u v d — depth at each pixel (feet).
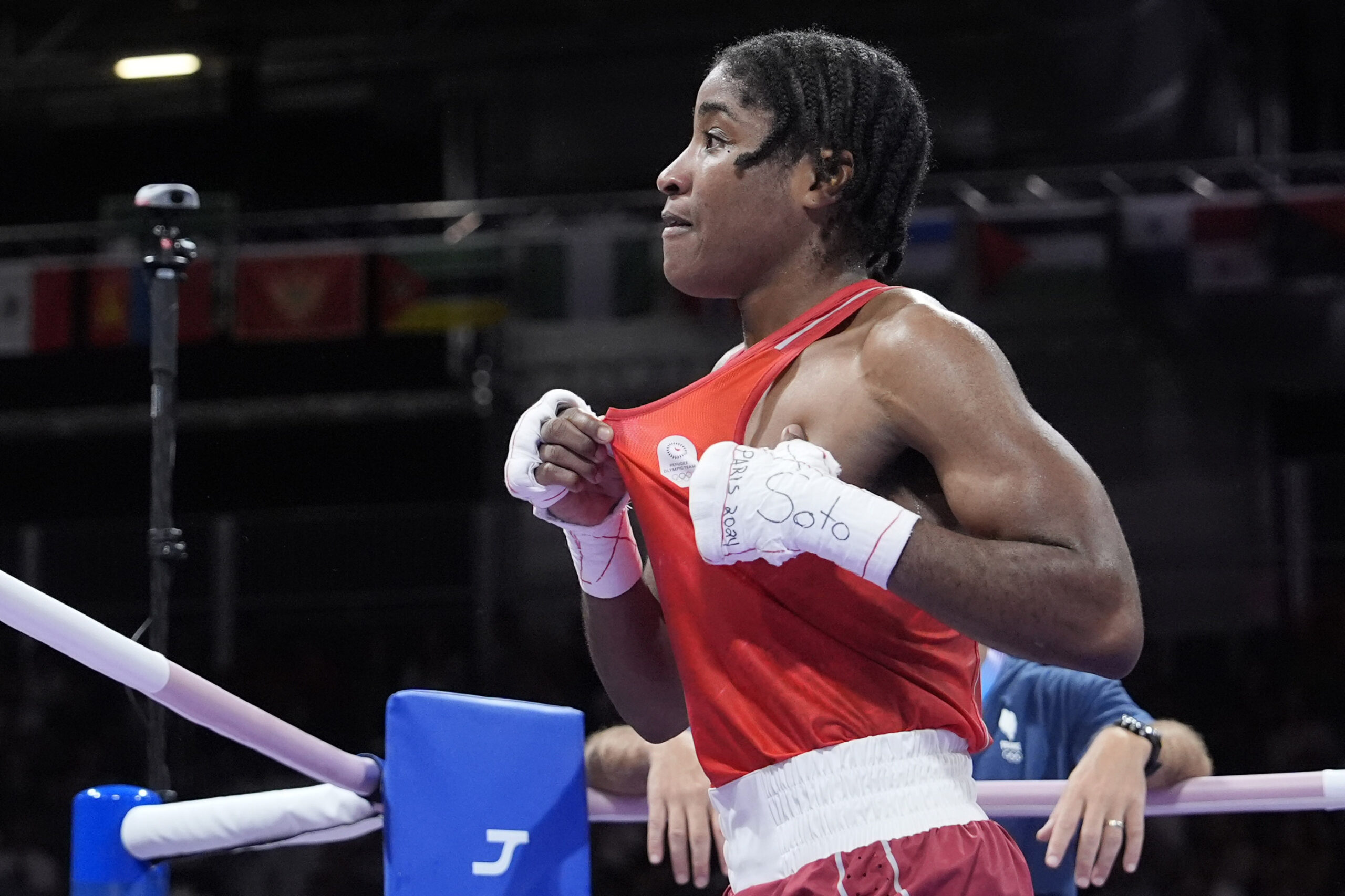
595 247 38.52
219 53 49.06
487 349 43.42
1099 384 37.58
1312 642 31.91
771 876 5.61
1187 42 42.37
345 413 43.96
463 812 6.72
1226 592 33.27
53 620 5.62
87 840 6.89
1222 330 36.78
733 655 5.78
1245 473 37.22
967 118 45.80
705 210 6.19
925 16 45.16
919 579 5.20
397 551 32.91
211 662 32.24
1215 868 28.37
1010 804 7.41
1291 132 42.98
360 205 49.42
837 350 5.90
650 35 47.03
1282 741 31.04
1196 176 36.29
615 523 6.52
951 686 5.81
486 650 33.14
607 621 6.69
